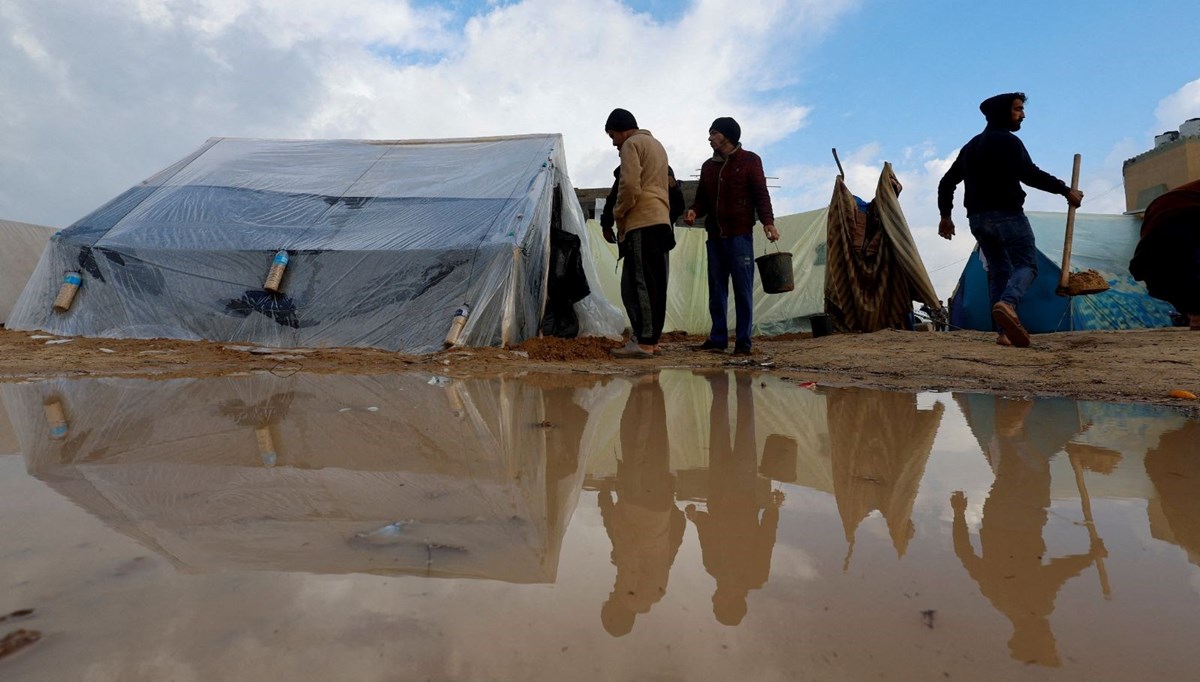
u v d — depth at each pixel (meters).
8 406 2.54
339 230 6.77
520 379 3.70
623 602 0.74
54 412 2.37
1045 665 0.61
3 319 11.16
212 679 0.56
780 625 0.69
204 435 1.91
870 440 1.85
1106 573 0.84
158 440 1.81
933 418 2.24
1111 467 1.48
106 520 1.05
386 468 1.48
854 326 8.77
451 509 1.15
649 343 5.27
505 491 1.28
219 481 1.34
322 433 1.94
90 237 6.83
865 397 2.87
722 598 0.76
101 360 4.62
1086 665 0.61
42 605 0.71
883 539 0.98
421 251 6.25
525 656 0.61
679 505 1.19
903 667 0.60
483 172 7.82
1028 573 0.84
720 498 1.24
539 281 7.07
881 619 0.70
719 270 5.86
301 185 7.65
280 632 0.66
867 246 8.66
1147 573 0.84
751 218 5.45
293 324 6.22
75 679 0.56
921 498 1.23
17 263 11.98
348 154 8.55
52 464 1.50
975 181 5.11
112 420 2.18
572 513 1.13
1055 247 9.42
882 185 8.66
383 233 6.66
